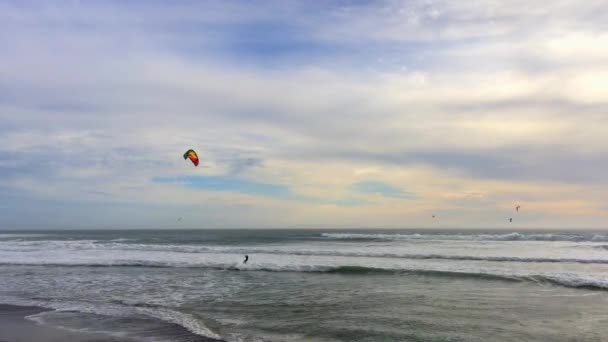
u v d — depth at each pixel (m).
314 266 18.34
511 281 15.17
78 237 58.88
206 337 8.22
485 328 9.05
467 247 31.03
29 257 23.75
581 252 26.28
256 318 9.88
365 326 9.15
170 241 44.09
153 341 7.97
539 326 9.20
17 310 10.84
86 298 12.47
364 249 29.08
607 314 10.33
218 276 16.80
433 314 10.33
